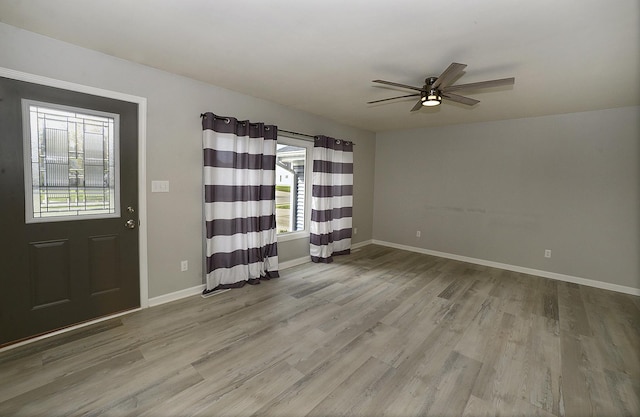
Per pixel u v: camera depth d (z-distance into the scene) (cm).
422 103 273
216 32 208
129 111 261
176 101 290
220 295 320
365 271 419
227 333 242
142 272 279
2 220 208
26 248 218
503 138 444
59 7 179
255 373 194
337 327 257
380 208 589
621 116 360
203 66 268
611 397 180
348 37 211
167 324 254
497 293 346
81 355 207
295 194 465
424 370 201
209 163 308
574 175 392
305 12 181
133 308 277
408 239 552
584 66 247
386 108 400
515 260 440
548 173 410
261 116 367
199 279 323
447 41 213
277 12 182
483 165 464
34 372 189
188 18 190
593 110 375
